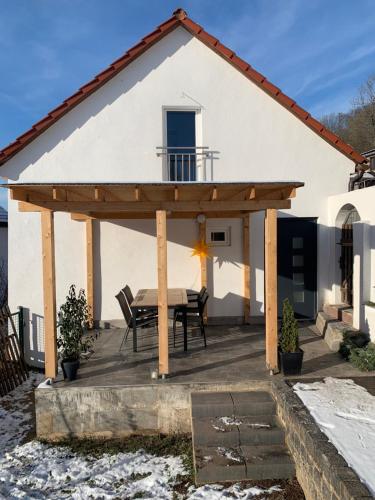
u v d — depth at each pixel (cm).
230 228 796
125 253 790
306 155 782
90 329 778
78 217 745
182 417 493
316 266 801
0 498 385
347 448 321
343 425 363
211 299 801
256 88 768
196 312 698
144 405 491
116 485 404
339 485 277
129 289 754
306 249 802
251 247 797
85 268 784
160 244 509
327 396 434
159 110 758
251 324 800
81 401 489
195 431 426
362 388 459
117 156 759
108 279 791
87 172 756
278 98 761
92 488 397
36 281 768
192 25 741
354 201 681
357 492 260
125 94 755
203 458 402
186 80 759
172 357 589
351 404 411
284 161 780
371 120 2395
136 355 607
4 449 488
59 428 493
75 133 752
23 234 764
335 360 576
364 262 631
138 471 425
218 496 371
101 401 489
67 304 551
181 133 787
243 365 550
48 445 483
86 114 752
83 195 516
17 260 764
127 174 761
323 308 795
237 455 405
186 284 797
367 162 784
